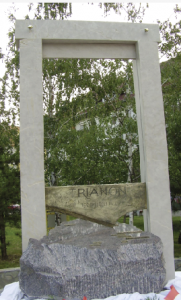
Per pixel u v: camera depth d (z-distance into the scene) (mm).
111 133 10305
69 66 10922
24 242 4844
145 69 5453
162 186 5309
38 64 5125
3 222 9180
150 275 4465
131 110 10727
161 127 5395
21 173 4914
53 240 4723
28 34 5148
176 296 4344
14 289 4809
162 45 11273
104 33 5387
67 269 4234
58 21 5246
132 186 5301
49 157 10320
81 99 10875
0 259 9641
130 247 4516
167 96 10438
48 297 4230
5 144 9508
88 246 4484
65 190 5062
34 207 4895
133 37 5480
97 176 9844
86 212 5074
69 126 10594
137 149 10469
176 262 7172
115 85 10430
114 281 4316
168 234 5270
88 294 4203
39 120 5039
